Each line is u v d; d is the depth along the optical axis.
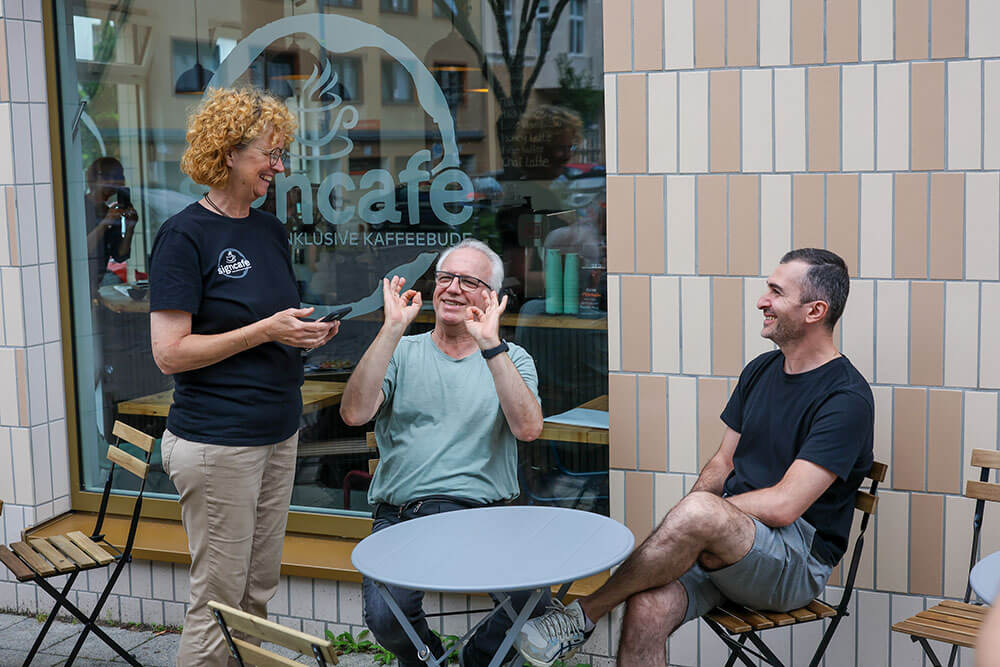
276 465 3.22
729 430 3.37
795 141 3.38
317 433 4.29
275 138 3.07
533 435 3.22
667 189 3.53
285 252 3.26
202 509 3.08
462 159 3.99
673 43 3.47
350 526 4.21
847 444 3.00
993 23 3.17
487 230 3.98
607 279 3.66
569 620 2.92
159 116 4.36
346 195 4.16
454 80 3.96
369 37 4.06
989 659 0.96
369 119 4.10
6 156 4.29
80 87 4.42
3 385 4.42
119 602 4.34
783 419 3.14
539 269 3.90
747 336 3.50
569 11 3.77
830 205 3.38
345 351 4.23
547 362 3.91
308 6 4.13
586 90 3.77
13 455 4.44
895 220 3.32
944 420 3.35
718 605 3.13
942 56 3.22
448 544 2.82
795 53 3.35
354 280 4.20
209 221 3.04
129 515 4.52
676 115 3.49
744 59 3.40
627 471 3.71
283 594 4.11
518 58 3.86
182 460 3.06
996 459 3.16
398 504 3.37
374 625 3.11
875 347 3.39
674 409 3.62
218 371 3.04
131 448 4.54
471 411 3.31
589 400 3.87
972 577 2.59
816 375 3.12
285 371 3.14
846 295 3.12
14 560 3.58
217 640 3.15
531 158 3.88
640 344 3.63
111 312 4.50
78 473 4.58
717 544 2.92
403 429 3.37
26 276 4.36
